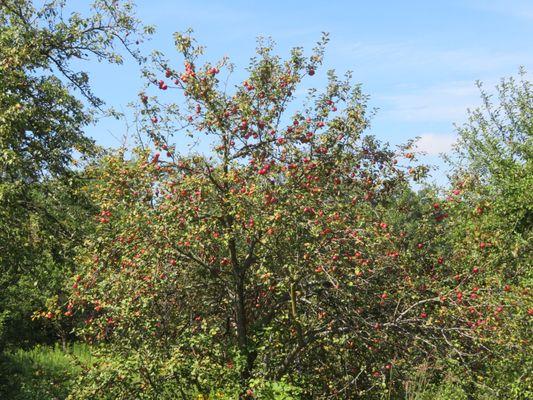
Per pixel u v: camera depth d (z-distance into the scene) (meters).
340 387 7.34
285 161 6.98
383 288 6.96
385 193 7.36
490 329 6.62
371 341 6.76
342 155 7.12
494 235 8.31
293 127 7.20
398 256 6.90
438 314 6.85
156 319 7.01
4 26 13.92
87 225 12.82
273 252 6.78
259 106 7.29
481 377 6.74
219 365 6.77
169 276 6.93
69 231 13.05
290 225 6.43
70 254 12.90
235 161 6.81
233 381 6.61
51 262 13.55
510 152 17.12
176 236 6.79
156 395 6.55
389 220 7.41
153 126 7.13
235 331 7.80
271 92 7.27
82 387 6.76
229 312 7.70
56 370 13.98
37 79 14.10
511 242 8.45
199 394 6.85
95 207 12.88
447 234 7.77
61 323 18.16
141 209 6.79
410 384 6.89
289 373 7.36
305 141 7.04
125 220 6.99
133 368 6.29
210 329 7.12
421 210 7.71
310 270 6.53
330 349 7.42
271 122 7.22
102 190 7.20
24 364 15.09
